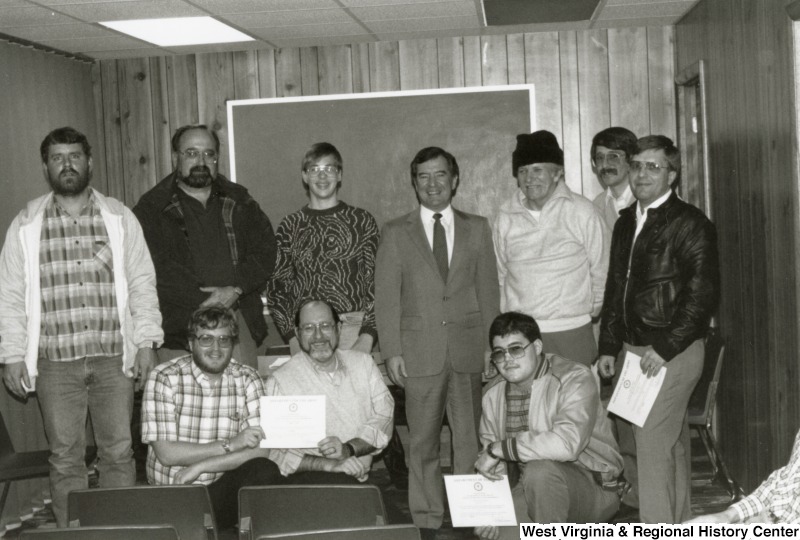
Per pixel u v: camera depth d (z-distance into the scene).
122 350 3.72
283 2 4.56
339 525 2.34
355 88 5.88
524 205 4.10
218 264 4.07
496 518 2.92
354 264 4.18
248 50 5.93
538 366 3.31
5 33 4.93
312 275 4.16
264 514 2.35
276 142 5.94
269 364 4.71
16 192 4.95
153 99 6.04
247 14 4.81
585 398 3.20
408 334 3.86
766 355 3.91
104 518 2.34
